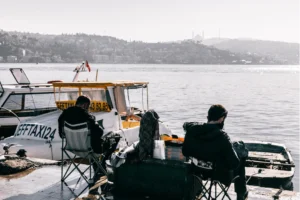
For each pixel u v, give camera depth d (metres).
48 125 9.85
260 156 12.43
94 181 6.31
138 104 37.31
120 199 5.74
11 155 8.45
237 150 5.23
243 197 5.43
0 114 11.66
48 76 96.31
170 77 109.38
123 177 5.78
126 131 10.85
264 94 53.59
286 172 10.49
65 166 7.83
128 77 100.44
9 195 6.01
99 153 6.09
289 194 6.31
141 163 5.60
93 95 12.07
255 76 131.75
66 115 5.85
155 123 5.55
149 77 106.00
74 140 5.90
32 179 6.83
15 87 12.18
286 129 24.78
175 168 5.39
